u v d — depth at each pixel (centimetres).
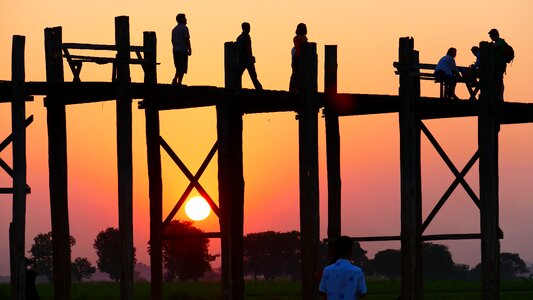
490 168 7244
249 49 6981
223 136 6556
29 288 5922
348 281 4197
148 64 6316
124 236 5853
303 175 6656
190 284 15962
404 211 6925
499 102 7288
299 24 7181
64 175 6294
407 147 6962
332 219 7594
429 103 7094
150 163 7025
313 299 6588
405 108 6969
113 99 6388
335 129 7625
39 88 5931
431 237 7569
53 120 6288
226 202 6594
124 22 6084
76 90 6053
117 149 5950
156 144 7019
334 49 7362
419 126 7688
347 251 4256
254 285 16112
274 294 13725
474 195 7394
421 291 7712
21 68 5800
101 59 6044
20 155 5759
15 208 5738
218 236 6644
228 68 6625
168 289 13650
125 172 5912
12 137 5788
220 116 6538
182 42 6875
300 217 6656
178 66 6888
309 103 6675
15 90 5794
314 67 6675
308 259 6594
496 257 7262
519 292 14338
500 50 7531
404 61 7000
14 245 5712
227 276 6594
